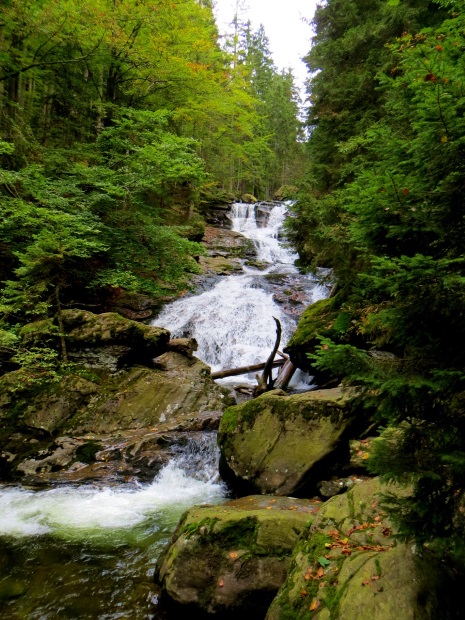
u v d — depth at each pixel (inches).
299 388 377.7
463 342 97.7
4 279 420.8
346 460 213.2
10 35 445.1
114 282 429.4
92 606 143.7
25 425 286.4
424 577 99.7
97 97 599.8
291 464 213.2
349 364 99.4
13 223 378.9
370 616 95.2
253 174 1561.3
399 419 101.0
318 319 351.6
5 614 139.3
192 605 137.0
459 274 88.7
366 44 408.5
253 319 530.3
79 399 312.5
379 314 100.2
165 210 528.4
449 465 88.6
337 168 428.5
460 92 97.8
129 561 169.8
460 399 101.0
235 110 757.3
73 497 223.9
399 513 91.7
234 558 142.2
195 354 489.1
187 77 570.3
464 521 94.8
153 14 466.3
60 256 342.0
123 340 364.2
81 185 464.4
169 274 491.2
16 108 525.7
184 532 155.4
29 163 462.0
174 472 253.9
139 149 446.0
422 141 99.0
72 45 483.8
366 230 111.1
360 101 406.0
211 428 307.6
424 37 164.4
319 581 114.6
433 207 101.3
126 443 275.0
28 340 342.6
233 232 995.3
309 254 562.6
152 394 328.2
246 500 189.8
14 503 215.9
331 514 140.1
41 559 169.8
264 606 133.0
